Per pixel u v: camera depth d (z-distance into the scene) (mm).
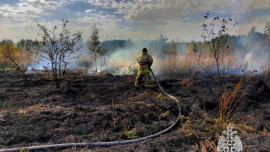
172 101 6066
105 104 6105
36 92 6711
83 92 6930
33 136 4141
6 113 4984
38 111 5137
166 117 5215
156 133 4461
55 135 4223
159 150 3709
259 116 5590
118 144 4039
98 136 4305
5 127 4363
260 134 4492
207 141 3973
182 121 5027
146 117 5129
